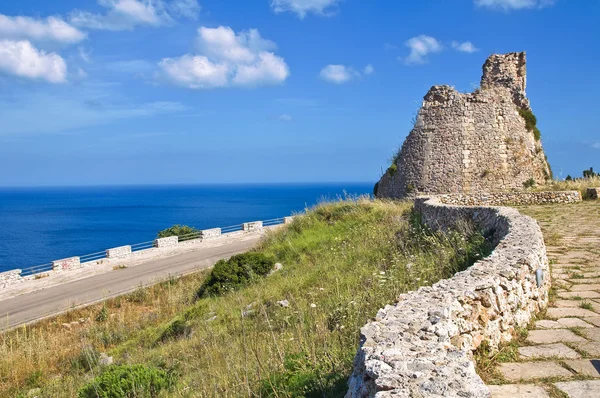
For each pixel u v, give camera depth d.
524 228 9.12
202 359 9.60
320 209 25.94
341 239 19.58
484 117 27.78
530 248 7.37
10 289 22.97
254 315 11.93
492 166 27.41
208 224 101.31
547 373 4.84
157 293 21.64
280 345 7.86
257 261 19.41
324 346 6.66
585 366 4.96
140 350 13.52
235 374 6.53
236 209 153.62
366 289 10.10
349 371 5.70
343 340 7.04
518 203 22.45
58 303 20.69
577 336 5.84
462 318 4.88
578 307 7.07
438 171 27.84
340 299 9.95
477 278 5.77
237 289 17.58
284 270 18.11
